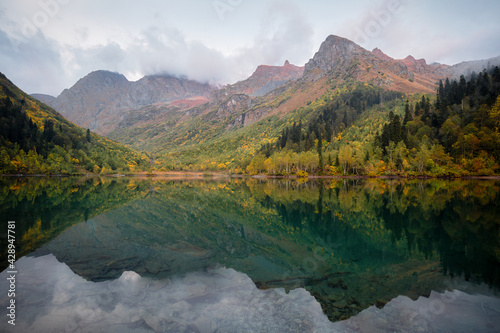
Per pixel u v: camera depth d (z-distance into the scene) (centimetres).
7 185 6169
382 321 773
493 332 713
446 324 756
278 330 725
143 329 726
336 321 771
